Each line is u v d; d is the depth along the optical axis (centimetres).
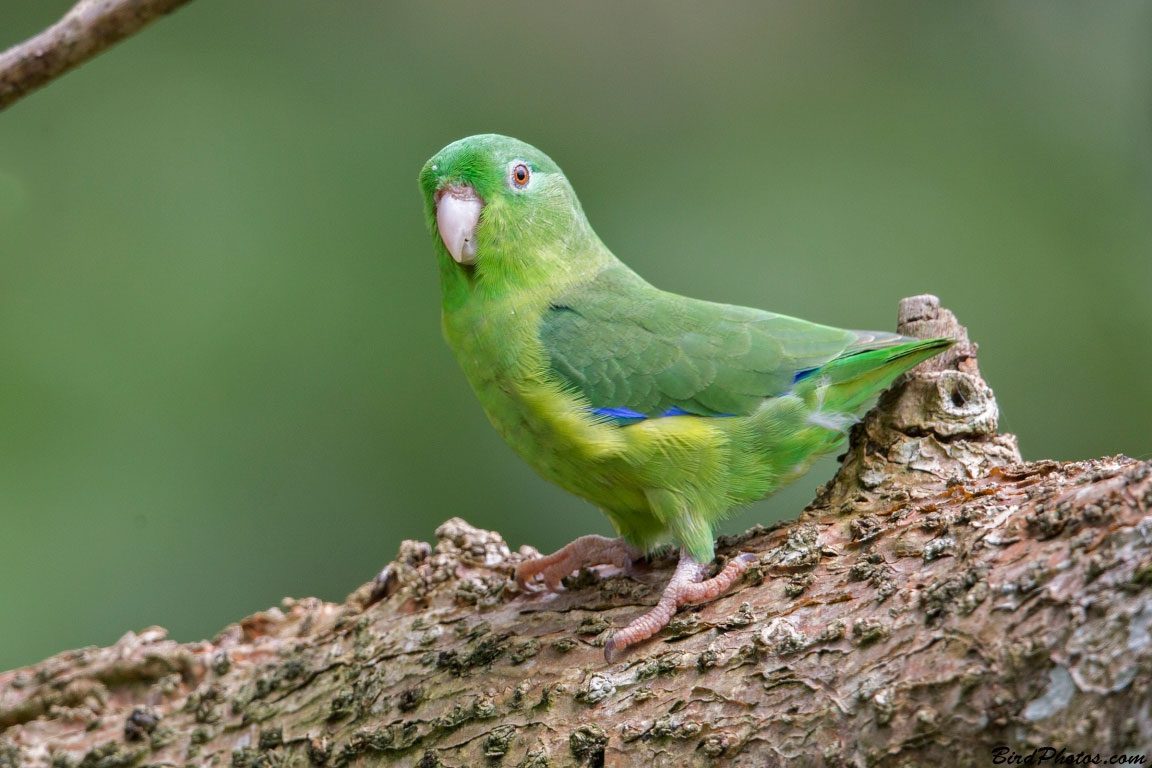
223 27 1343
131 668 738
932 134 1310
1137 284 1223
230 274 1236
